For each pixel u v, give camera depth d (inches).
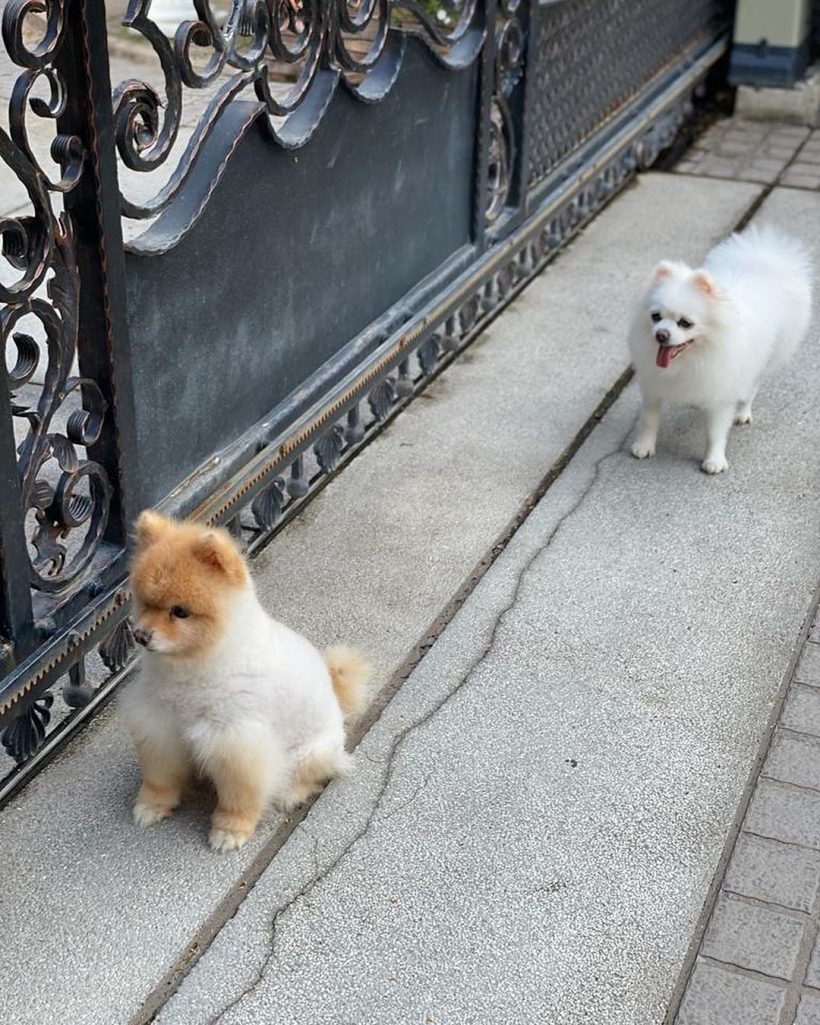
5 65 157.3
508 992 67.3
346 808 76.3
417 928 70.1
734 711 83.0
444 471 105.4
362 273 101.1
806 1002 66.9
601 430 111.3
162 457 82.8
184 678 70.1
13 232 69.3
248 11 81.8
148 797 75.2
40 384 109.0
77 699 79.7
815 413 114.7
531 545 97.1
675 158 181.3
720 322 99.4
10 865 72.6
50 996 66.8
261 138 85.0
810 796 77.2
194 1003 66.5
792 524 100.0
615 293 136.2
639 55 163.9
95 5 69.5
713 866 73.5
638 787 77.9
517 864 73.4
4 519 70.9
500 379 118.2
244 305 87.4
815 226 155.3
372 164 98.7
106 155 72.3
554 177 139.4
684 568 95.0
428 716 82.3
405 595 92.3
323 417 97.3
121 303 75.5
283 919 70.4
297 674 73.0
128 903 71.0
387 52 98.4
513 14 115.0
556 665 86.3
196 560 67.7
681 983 67.9
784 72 193.0
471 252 118.2
